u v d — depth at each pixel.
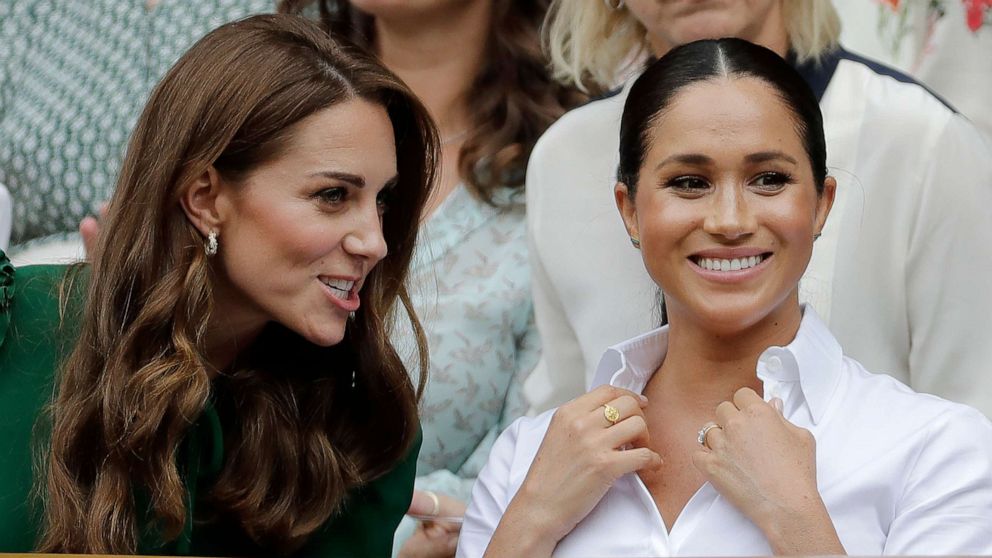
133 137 9.12
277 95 8.73
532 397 11.90
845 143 10.44
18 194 14.16
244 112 8.71
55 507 8.81
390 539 10.01
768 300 8.06
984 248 10.21
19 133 14.16
